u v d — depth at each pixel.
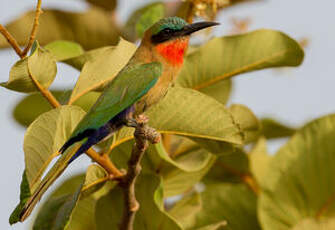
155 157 10.69
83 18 12.29
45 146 8.80
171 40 10.55
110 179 9.47
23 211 8.71
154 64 10.16
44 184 8.84
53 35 12.32
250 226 12.09
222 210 12.11
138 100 9.77
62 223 9.53
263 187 11.77
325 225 11.69
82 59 9.96
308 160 11.80
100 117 9.27
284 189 11.76
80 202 11.21
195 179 11.05
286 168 11.80
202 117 9.92
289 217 11.68
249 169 12.39
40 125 8.74
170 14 13.15
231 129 9.95
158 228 10.05
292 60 10.98
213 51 10.89
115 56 9.73
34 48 8.80
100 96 9.62
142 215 10.08
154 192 10.01
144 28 12.50
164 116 9.97
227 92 11.63
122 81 9.79
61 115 8.88
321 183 11.75
